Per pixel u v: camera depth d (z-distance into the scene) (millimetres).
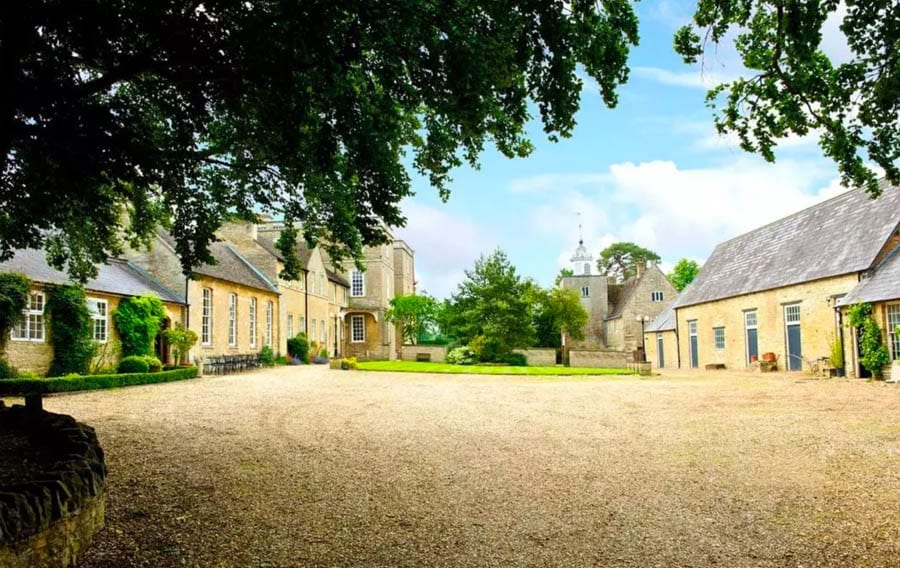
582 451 8297
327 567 4254
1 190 7527
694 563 4371
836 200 26719
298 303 39750
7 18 5305
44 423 6695
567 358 35531
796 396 14750
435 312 49219
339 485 6422
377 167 7375
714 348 33156
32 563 3625
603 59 6355
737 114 7715
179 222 9969
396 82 6453
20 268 18203
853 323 19906
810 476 6785
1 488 3816
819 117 7180
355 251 10000
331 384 19750
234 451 8086
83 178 6906
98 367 20531
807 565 4312
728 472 7035
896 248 20906
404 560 4406
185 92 7035
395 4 5477
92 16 5535
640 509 5652
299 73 6020
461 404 13766
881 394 14766
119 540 4625
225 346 29859
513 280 33219
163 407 12898
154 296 23453
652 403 13852
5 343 17016
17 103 5891
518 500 5945
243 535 4855
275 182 9883
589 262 68875
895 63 6145
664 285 50000
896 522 5180
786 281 26000
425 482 6598
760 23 7207
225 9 5766
